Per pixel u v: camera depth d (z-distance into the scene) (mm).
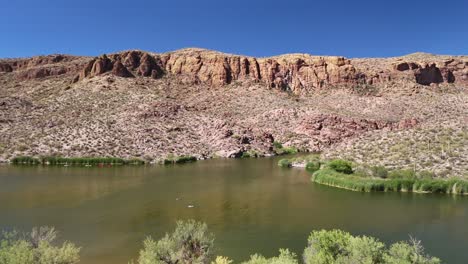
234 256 25266
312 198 43156
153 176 60344
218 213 36969
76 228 31859
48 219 34594
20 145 78562
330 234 21297
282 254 20844
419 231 30422
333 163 55812
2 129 85188
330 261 19047
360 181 47875
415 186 44938
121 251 26250
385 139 64562
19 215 36062
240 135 99312
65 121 93688
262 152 95438
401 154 55719
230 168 70625
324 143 102750
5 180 55375
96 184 52750
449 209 36938
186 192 47344
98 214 36500
